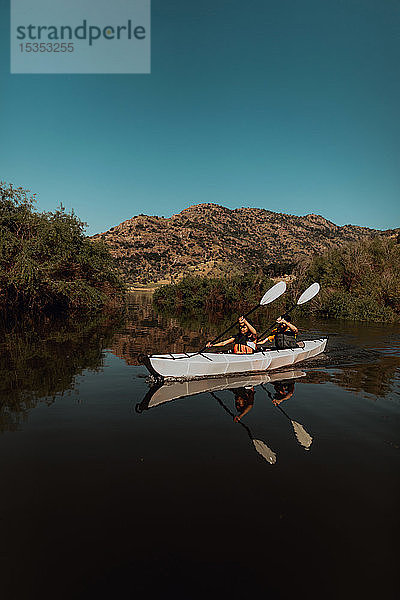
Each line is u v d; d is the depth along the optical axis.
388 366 8.28
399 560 2.43
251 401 5.70
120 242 174.00
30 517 2.83
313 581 2.25
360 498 3.11
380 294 20.33
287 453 3.92
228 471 3.54
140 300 43.31
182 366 6.97
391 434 4.44
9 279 17.23
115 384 6.62
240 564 2.39
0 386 6.44
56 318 19.14
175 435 4.38
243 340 8.23
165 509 2.95
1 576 2.26
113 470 3.54
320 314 22.12
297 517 2.86
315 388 6.46
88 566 2.36
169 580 2.25
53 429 4.53
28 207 19.92
